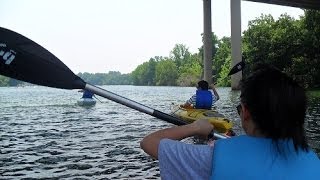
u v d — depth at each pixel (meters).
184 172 1.35
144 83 156.50
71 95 57.84
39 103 33.94
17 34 1.77
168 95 54.59
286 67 56.03
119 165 8.44
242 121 1.40
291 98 1.27
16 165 8.62
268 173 1.24
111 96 1.88
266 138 1.31
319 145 10.08
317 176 1.27
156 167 8.22
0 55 1.72
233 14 40.62
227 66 85.69
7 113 23.12
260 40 59.69
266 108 1.27
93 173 7.80
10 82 139.88
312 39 53.97
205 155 1.34
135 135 13.22
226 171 1.27
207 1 44.81
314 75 52.72
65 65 1.82
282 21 59.25
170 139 1.46
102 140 12.08
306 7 47.72
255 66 1.41
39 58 1.77
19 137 13.02
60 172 7.93
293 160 1.28
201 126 1.62
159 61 151.75
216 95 13.50
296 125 1.29
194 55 128.25
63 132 14.16
